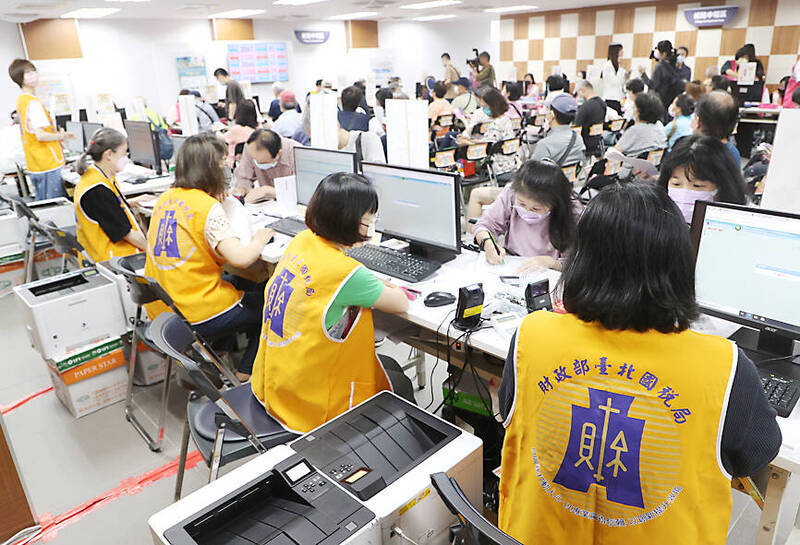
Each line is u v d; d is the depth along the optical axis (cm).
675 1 932
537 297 167
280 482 120
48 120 476
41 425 245
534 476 93
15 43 912
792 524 171
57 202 417
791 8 823
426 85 1152
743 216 136
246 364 252
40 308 233
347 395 163
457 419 189
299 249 163
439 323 165
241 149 475
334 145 343
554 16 1093
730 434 82
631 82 617
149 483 208
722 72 873
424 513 121
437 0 868
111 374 256
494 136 486
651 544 85
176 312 185
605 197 85
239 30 1119
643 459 83
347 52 1294
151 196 397
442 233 213
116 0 711
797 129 167
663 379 82
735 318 142
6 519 182
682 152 211
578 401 86
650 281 82
